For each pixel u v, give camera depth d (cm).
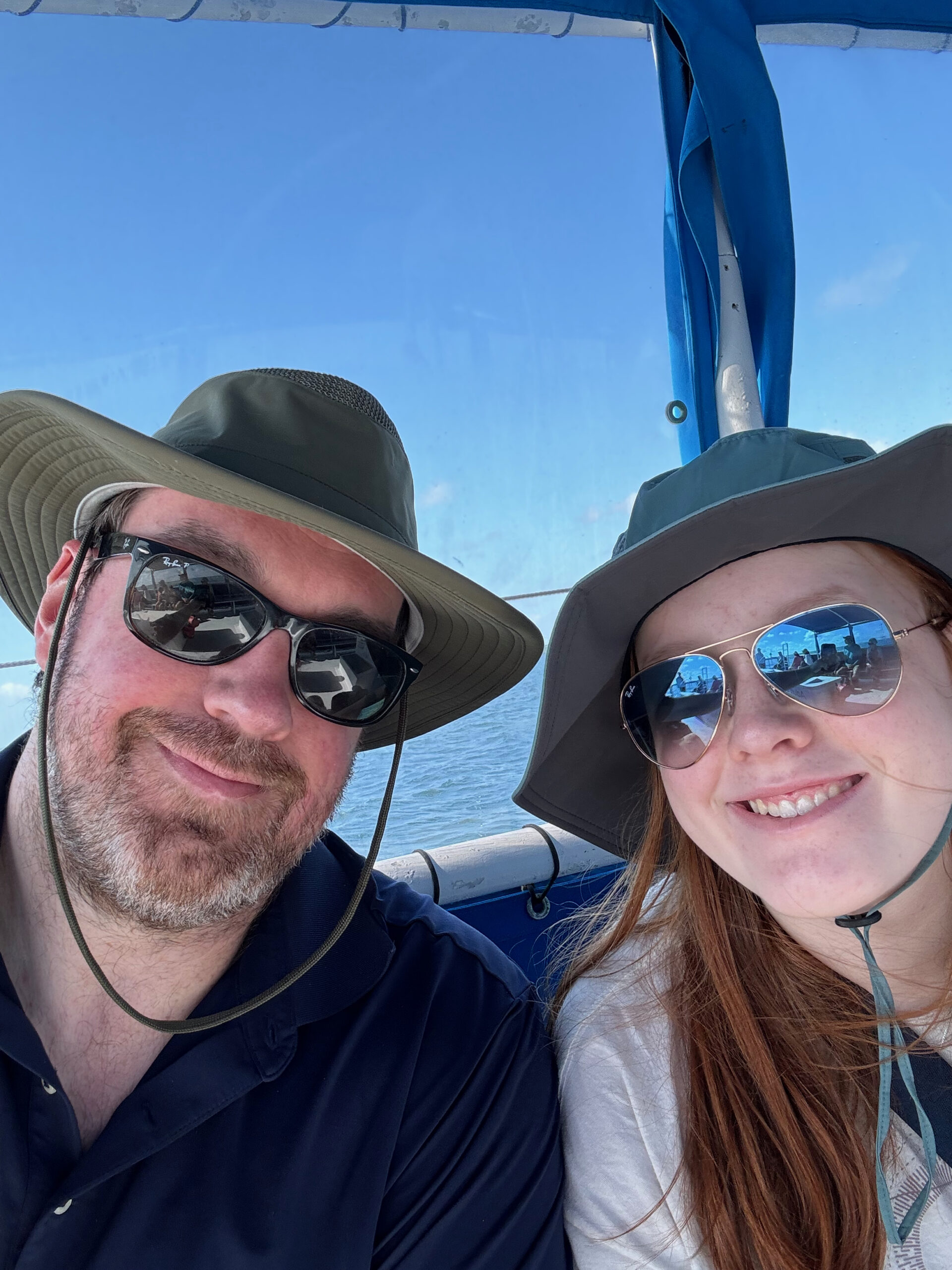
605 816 54
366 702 44
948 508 38
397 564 41
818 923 41
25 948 41
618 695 49
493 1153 41
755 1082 41
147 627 40
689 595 41
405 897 51
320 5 70
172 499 42
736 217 78
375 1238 39
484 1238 40
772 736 37
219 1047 38
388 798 43
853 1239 37
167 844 40
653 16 77
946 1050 39
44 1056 35
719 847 41
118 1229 34
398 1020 42
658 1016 44
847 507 37
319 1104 39
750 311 81
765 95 76
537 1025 46
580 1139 42
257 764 41
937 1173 37
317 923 44
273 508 38
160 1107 36
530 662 50
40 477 44
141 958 41
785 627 38
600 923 53
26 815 42
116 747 40
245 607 41
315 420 43
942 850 38
